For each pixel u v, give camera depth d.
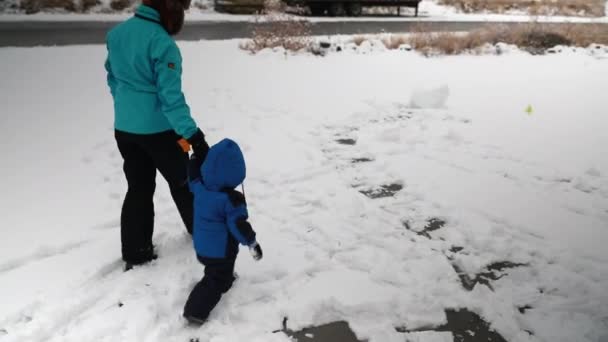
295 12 20.00
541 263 3.57
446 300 3.17
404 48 12.18
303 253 3.66
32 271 3.39
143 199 3.33
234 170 2.76
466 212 4.29
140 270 3.41
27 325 2.86
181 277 3.31
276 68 9.94
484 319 3.01
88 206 4.33
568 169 5.24
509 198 4.57
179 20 2.99
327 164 5.32
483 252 3.71
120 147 3.22
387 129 6.23
